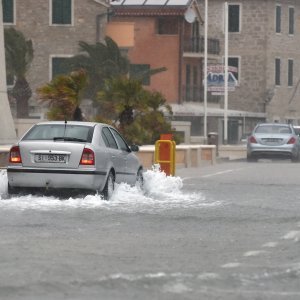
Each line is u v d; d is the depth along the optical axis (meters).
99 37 141.38
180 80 157.12
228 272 23.05
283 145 97.31
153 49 157.00
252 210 39.47
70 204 39.75
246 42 177.25
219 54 169.12
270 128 98.94
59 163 40.88
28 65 129.88
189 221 34.78
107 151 42.28
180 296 19.95
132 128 78.44
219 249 27.31
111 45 135.50
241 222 34.72
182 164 80.88
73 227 32.34
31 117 139.00
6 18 141.00
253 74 177.50
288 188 53.62
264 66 177.00
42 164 40.94
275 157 97.75
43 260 24.69
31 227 32.12
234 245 28.23
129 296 19.94
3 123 71.06
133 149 46.31
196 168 80.12
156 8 155.00
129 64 137.12
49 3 140.50
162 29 157.25
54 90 69.31
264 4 176.50
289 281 21.89
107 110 79.69
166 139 63.84
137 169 46.50
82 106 132.12
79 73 69.62
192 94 162.25
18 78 128.12
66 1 140.75
